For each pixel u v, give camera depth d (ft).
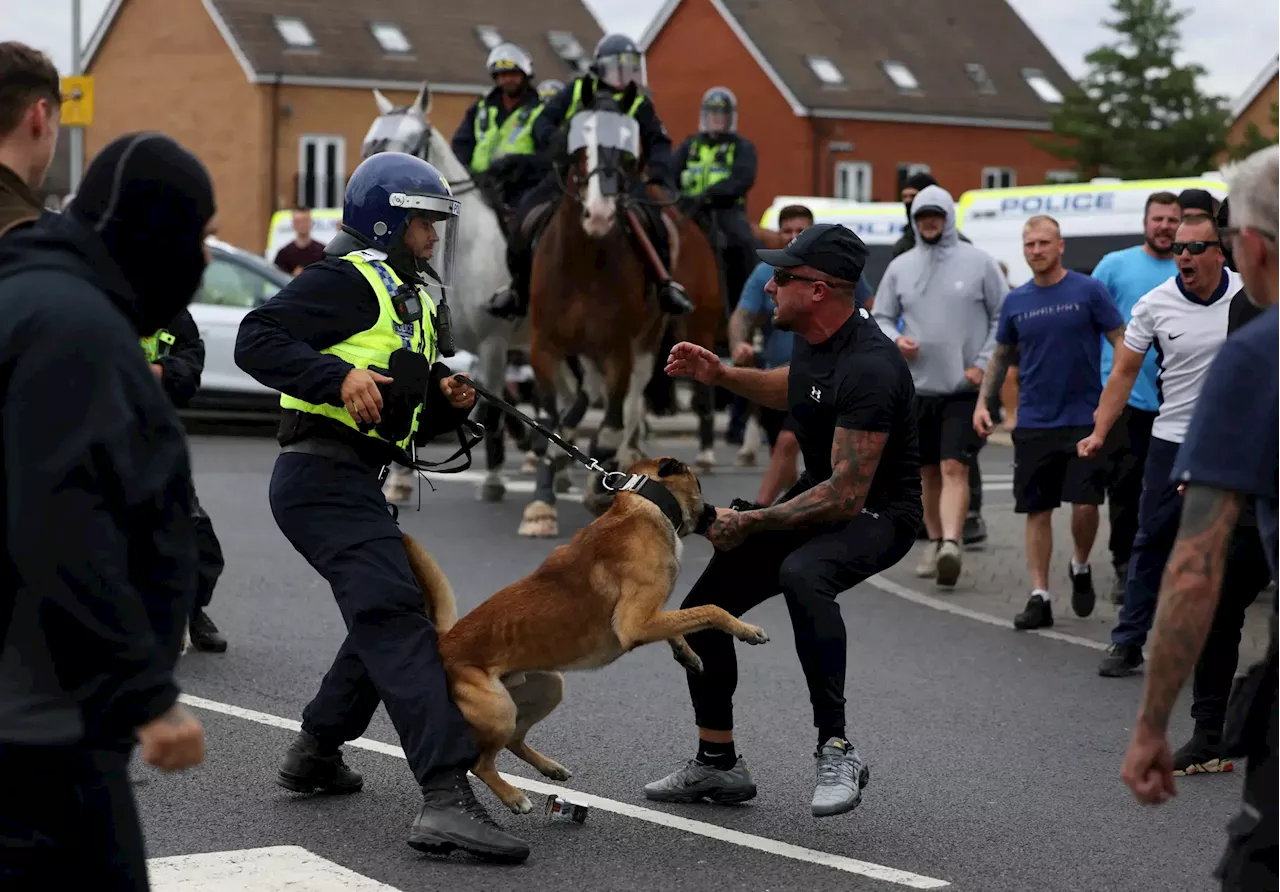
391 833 20.95
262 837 20.66
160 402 11.40
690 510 21.58
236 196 185.06
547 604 20.38
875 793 23.50
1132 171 207.92
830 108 202.08
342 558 20.26
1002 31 225.15
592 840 20.92
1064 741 26.73
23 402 10.80
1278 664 12.09
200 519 31.71
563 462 57.82
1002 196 78.28
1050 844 21.07
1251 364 12.18
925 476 43.86
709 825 21.71
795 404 22.33
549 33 204.85
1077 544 37.50
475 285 51.06
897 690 30.58
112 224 11.62
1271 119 46.19
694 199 53.62
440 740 19.60
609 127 44.91
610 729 26.86
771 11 209.46
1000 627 37.24
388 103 52.06
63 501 10.67
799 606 21.11
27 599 11.10
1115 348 36.32
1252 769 12.20
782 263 21.70
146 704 10.94
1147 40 211.41
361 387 19.47
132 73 192.75
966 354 41.37
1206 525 12.35
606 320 45.62
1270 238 12.23
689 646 22.20
